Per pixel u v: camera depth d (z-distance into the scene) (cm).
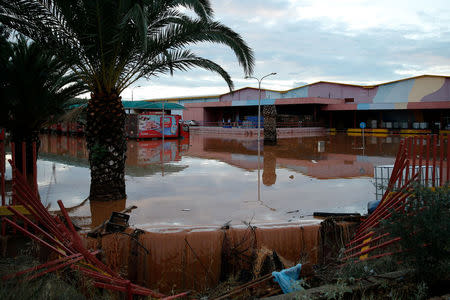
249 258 488
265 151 1909
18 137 1084
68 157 1599
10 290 288
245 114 4903
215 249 500
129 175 1120
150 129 2666
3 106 1004
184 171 1204
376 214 500
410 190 387
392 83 4188
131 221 618
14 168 459
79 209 713
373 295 312
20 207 502
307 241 525
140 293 369
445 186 350
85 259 407
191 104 4784
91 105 796
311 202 762
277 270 448
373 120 4231
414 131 3803
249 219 627
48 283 305
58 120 1169
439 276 316
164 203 758
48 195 836
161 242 492
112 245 484
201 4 757
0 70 973
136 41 795
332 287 308
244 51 897
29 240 475
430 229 314
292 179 1050
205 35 850
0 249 445
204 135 3559
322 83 4675
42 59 1003
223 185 958
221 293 427
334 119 4675
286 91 4884
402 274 335
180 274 487
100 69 799
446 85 3844
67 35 755
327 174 1143
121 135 809
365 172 1183
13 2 701
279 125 4041
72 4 722
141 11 630
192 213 675
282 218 636
